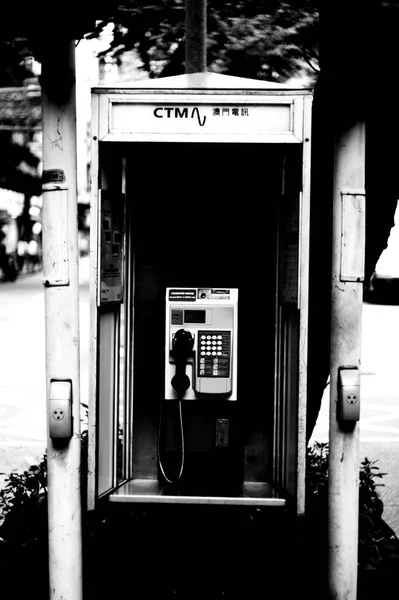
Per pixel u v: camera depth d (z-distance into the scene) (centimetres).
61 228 328
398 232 2405
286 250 404
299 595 367
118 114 362
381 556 395
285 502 388
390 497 639
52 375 331
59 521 332
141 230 434
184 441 427
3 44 580
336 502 343
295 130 361
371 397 1102
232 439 426
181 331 409
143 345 440
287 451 401
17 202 4125
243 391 427
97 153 362
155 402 442
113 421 411
